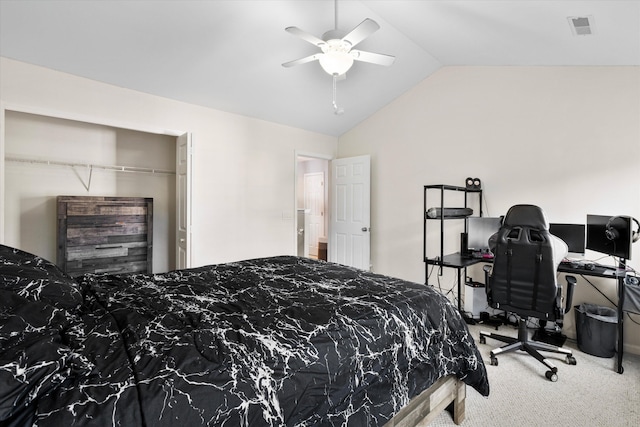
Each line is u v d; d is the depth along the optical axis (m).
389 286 1.91
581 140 3.10
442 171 4.07
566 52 2.83
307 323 1.34
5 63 2.51
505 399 2.10
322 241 7.89
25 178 3.07
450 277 4.01
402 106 4.45
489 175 3.69
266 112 4.12
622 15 2.03
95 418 0.77
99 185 3.51
